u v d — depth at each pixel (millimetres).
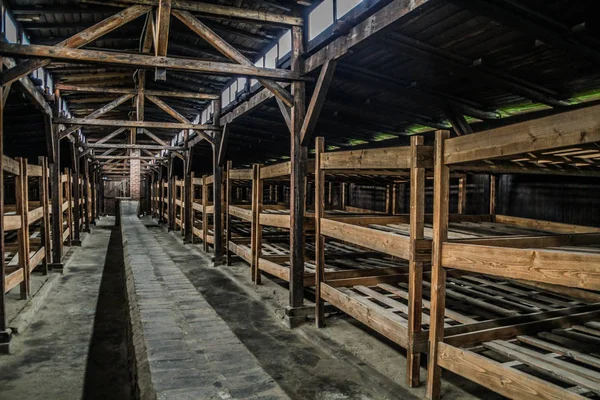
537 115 5844
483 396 3408
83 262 10336
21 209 6180
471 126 6879
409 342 3568
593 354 3338
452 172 6133
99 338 5391
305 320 5484
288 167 5957
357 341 4688
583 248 3479
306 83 5922
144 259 8562
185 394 2799
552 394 2514
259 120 9477
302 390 3711
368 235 4168
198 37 7496
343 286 5141
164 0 4707
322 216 5156
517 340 3652
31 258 6652
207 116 12242
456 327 3656
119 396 3955
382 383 3670
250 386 2986
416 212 3486
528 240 3602
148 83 10570
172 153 16641
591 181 5781
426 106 6727
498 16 3527
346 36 4484
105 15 6207
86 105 12422
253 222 7543
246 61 5223
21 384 4094
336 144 10570
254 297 6801
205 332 4230
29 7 5926
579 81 5137
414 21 4156
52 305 6707
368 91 6449
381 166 3922
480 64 4824
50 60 4758
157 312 4766
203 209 11133
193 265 9484
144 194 27969
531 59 4684
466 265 3125
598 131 2238
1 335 4785
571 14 3656
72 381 4207
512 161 3930
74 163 12656
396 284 5391
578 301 4734
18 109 8422
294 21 5445
